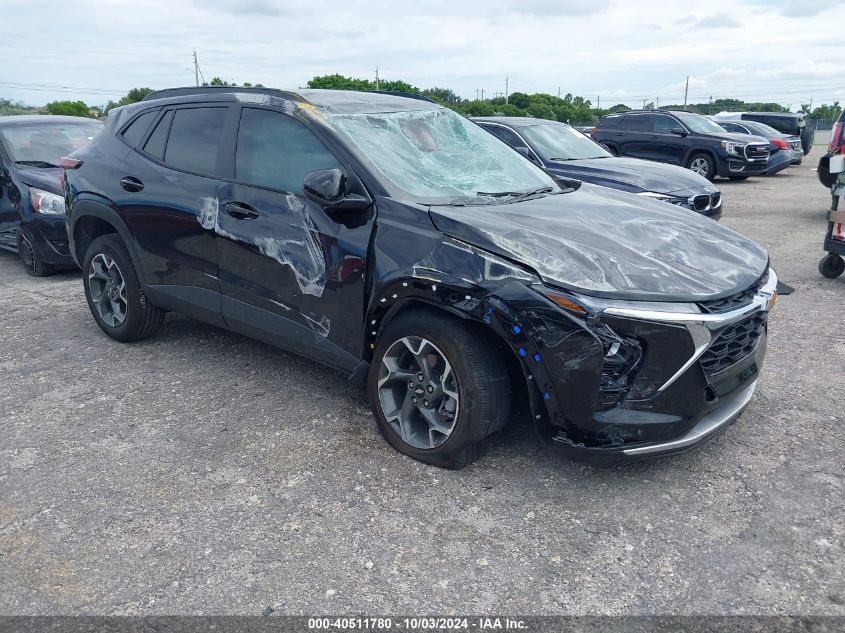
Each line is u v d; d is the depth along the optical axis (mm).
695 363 2945
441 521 3000
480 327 3152
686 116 16203
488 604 2520
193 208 4211
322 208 3615
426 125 4238
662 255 3242
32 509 3127
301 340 3855
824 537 2840
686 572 2662
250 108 4125
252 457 3551
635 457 2973
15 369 4758
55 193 7074
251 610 2500
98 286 5172
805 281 6809
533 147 8852
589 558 2754
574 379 2900
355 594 2576
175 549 2840
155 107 4754
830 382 4332
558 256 3027
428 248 3225
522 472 3359
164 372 4652
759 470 3352
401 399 3543
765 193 14414
